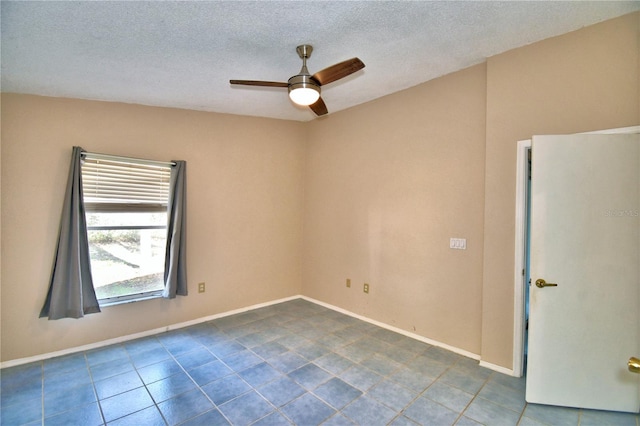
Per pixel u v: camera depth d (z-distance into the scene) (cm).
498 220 271
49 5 175
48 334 288
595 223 219
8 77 251
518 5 201
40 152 283
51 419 207
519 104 258
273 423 206
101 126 311
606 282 218
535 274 229
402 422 207
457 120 304
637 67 212
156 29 207
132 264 332
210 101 345
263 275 436
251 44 234
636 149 212
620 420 211
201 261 379
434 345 320
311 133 464
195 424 204
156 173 343
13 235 273
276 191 446
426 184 329
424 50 259
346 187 413
